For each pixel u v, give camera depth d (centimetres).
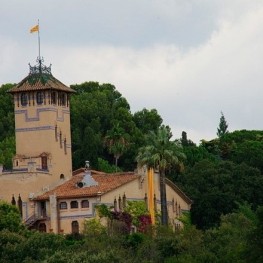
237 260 18475
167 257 19562
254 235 18175
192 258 18950
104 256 18488
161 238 19938
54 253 19275
